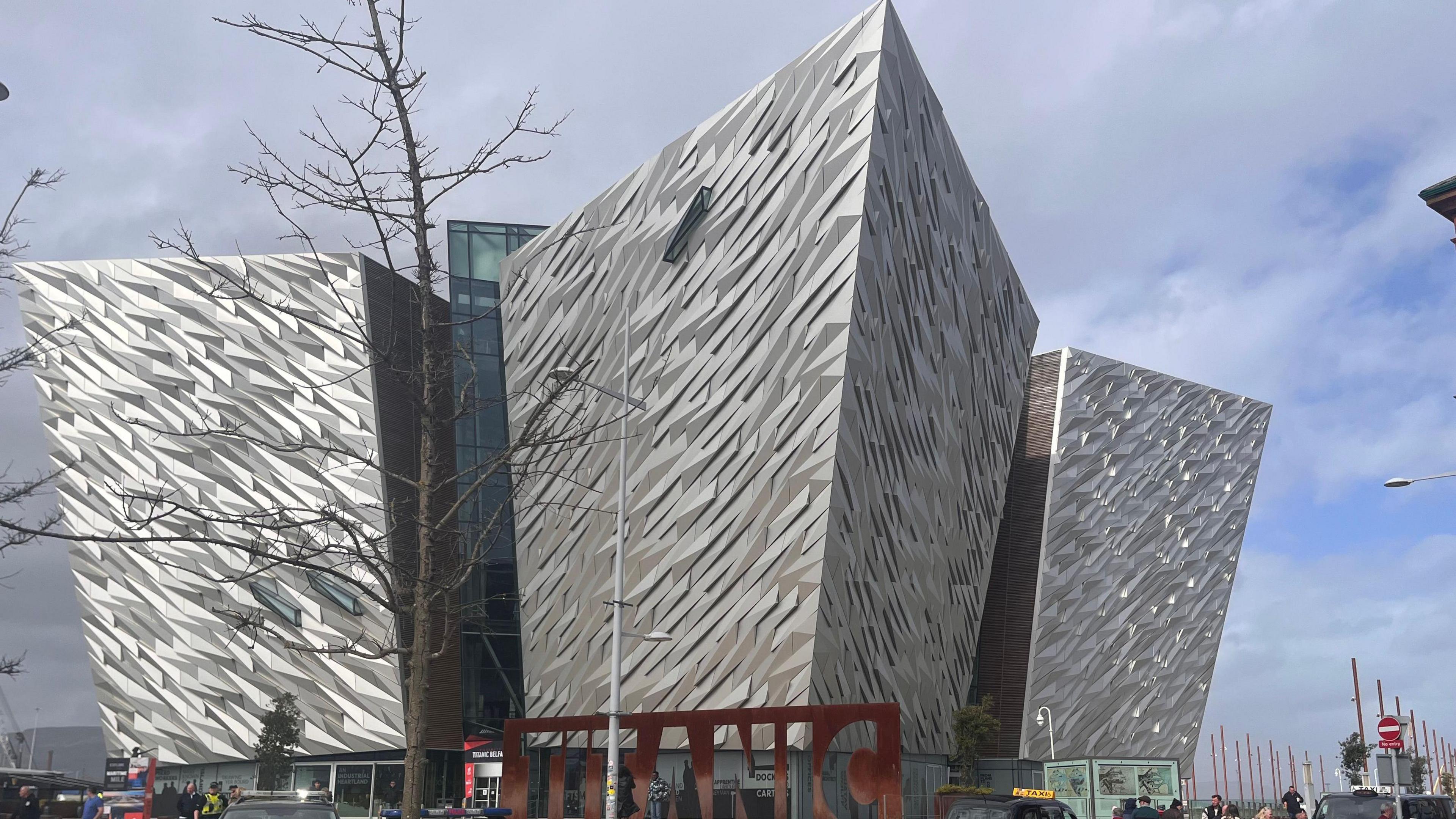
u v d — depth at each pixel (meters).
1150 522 63.12
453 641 41.03
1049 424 59.31
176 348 45.81
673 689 38.44
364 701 43.88
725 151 41.03
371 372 43.97
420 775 13.74
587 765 29.69
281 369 44.78
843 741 38.41
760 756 37.00
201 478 44.88
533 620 44.59
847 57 37.94
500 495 47.72
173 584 45.50
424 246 14.64
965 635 51.09
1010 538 59.03
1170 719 64.44
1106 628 60.25
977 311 50.47
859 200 36.28
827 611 35.78
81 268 47.06
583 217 46.12
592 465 43.09
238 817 14.97
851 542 37.19
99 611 47.12
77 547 46.84
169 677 46.47
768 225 38.91
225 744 45.84
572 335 45.25
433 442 14.85
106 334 46.53
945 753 49.03
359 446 43.66
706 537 38.50
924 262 42.84
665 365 41.00
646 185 43.59
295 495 43.78
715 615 37.84
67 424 46.91
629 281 43.25
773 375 37.62
